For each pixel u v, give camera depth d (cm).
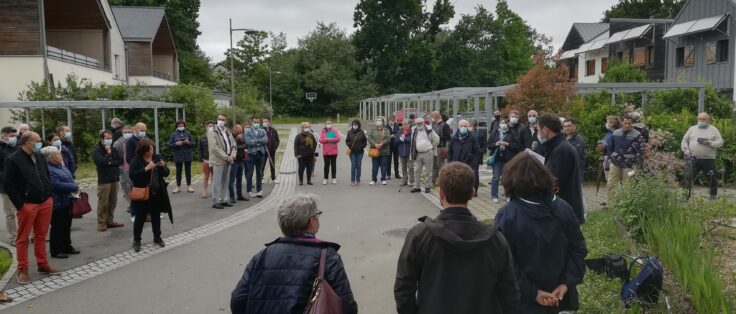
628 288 496
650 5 6228
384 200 1275
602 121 1451
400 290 311
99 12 3072
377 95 6375
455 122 2122
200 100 2352
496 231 314
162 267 753
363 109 5428
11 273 727
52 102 1758
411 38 6291
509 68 7219
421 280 310
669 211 718
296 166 2022
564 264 361
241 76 7131
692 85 1809
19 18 2389
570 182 534
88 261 784
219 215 1120
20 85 2408
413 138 1382
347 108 7269
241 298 323
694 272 495
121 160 1012
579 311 526
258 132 1348
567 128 969
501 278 314
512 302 317
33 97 2167
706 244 670
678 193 816
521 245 352
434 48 6500
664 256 592
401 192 1395
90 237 932
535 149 587
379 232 942
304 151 1534
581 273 365
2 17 2381
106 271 736
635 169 952
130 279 701
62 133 1048
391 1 6178
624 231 738
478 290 304
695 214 754
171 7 6047
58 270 737
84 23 3130
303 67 7594
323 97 7406
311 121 7100
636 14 6244
